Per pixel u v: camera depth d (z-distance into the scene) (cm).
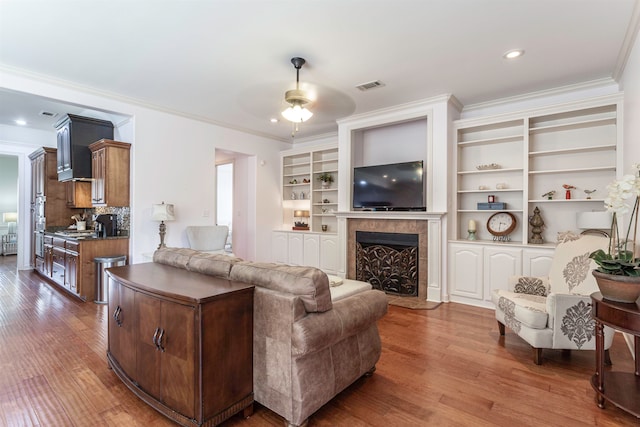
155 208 436
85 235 453
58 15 250
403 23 258
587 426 180
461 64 329
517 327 272
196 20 257
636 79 274
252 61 326
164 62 329
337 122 523
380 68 339
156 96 425
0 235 810
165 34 277
